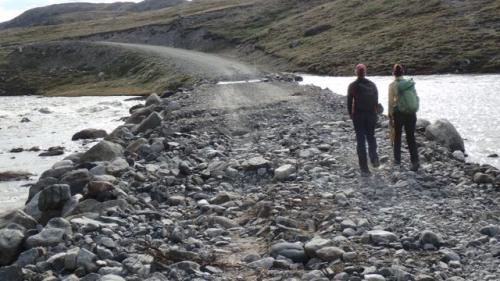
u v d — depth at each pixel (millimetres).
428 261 10039
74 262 10172
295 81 58094
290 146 21594
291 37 97562
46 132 45969
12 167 32469
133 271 9844
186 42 125188
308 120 28219
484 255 10227
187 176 17891
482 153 22453
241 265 10328
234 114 32438
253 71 72000
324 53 78188
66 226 12016
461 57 60062
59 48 130875
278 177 16703
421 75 58031
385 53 69562
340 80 59000
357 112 16375
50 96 93188
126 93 77125
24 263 10625
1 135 45188
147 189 16188
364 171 16406
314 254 10383
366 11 96812
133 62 105188
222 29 123312
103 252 10586
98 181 15016
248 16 130000
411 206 13266
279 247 10695
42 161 34031
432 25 76312
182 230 12297
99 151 22359
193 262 10172
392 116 16578
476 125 28344
